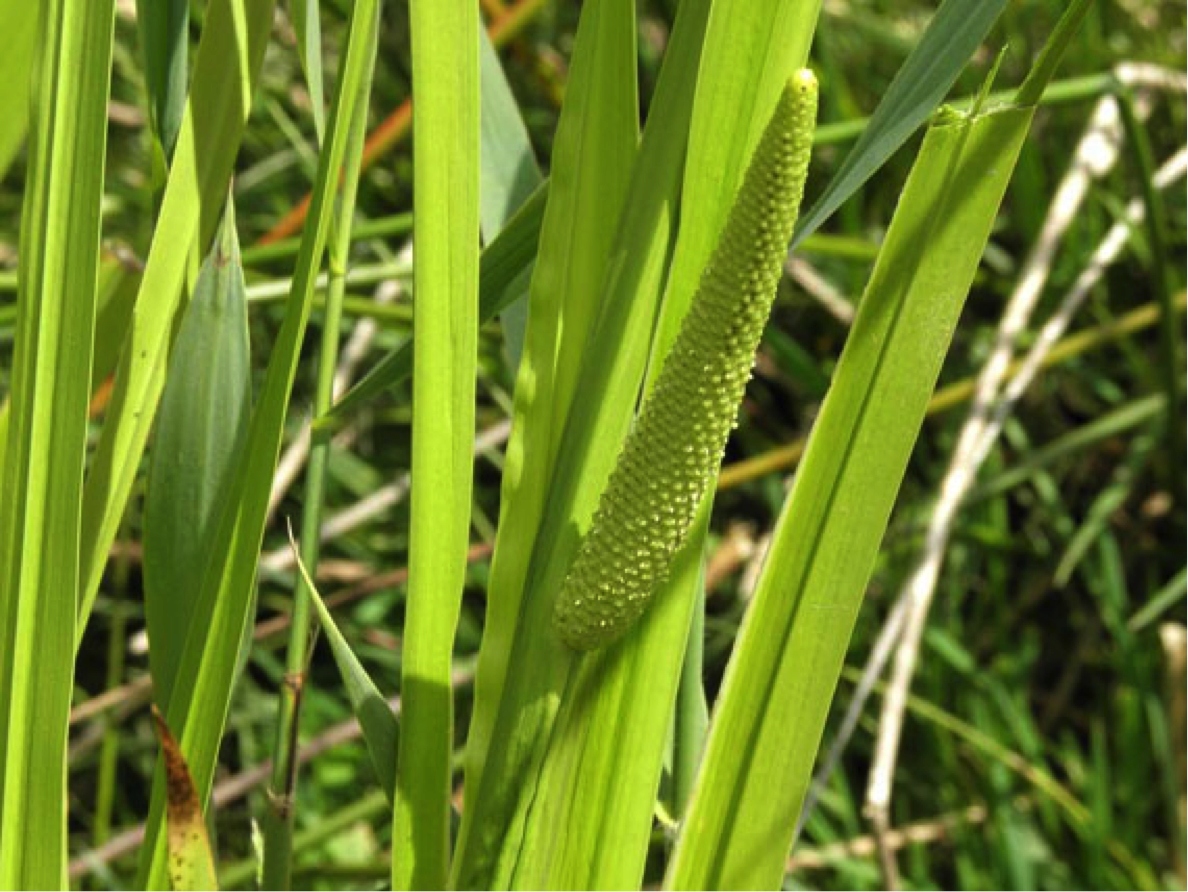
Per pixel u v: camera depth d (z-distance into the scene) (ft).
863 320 0.54
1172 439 1.53
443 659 0.58
